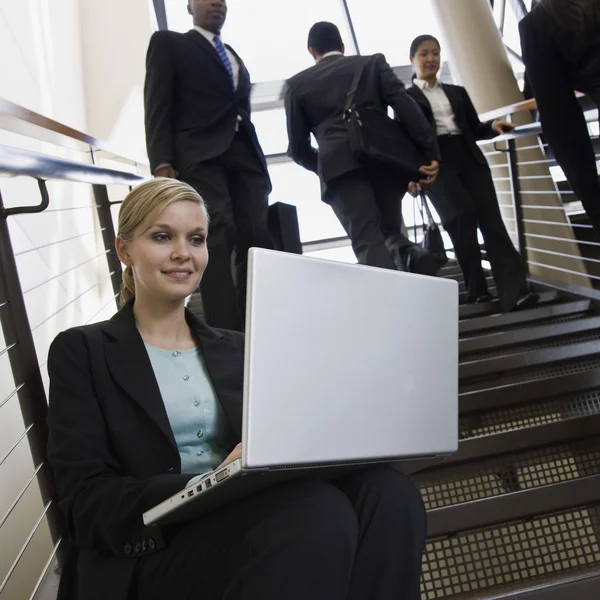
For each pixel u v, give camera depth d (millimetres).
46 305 3275
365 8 7031
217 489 1015
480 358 3035
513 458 2213
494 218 3672
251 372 974
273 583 1016
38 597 1535
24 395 1608
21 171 1717
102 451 1276
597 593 1778
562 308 3428
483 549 1961
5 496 2324
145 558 1174
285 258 1033
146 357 1376
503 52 5086
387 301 1161
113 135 5457
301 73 3402
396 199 3459
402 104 3227
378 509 1154
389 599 1121
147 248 1421
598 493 2002
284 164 6652
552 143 2566
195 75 2840
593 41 2348
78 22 5473
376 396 1122
